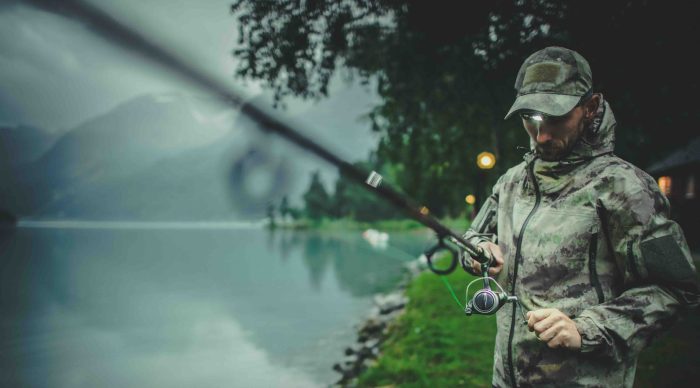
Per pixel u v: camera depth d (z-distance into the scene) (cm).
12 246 5278
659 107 499
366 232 6581
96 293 2045
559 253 177
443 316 802
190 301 1764
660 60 452
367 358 761
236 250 4775
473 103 678
